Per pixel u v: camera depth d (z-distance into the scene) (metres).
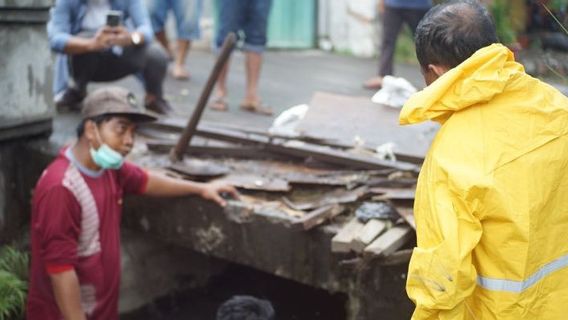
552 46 6.75
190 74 7.10
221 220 3.40
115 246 3.28
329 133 4.05
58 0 4.70
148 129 4.48
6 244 4.08
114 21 4.60
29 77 4.14
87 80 4.97
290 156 3.91
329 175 3.62
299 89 6.78
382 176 3.51
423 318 1.82
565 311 1.87
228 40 3.68
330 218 3.12
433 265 1.73
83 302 3.17
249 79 5.54
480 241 1.80
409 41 9.00
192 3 6.52
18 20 3.97
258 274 4.22
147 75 5.02
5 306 3.49
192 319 3.95
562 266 1.87
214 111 5.49
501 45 1.80
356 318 3.05
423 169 1.87
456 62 1.84
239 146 4.04
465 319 1.87
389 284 2.92
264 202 3.38
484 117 1.80
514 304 1.79
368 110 4.27
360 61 8.83
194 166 3.75
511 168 1.76
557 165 1.80
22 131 4.16
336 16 9.62
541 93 1.84
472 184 1.73
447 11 1.87
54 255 2.99
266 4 5.38
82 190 3.05
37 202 3.04
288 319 3.88
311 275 3.15
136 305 3.97
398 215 3.00
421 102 1.80
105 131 3.00
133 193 3.42
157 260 4.05
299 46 9.67
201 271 4.25
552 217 1.82
